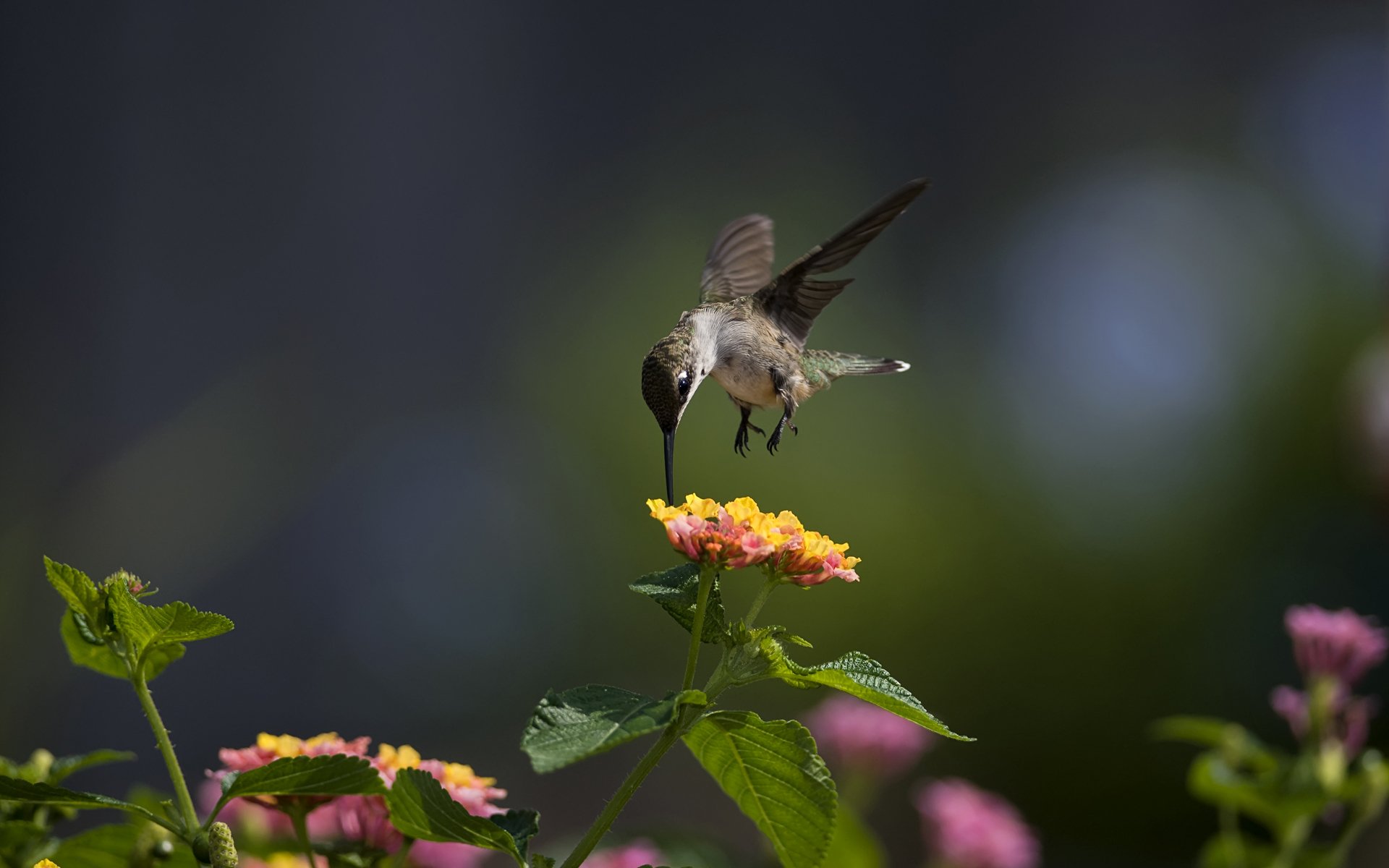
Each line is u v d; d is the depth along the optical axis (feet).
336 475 59.31
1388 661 37.99
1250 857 12.53
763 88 83.30
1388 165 51.55
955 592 40.78
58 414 58.75
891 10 84.58
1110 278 57.11
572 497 49.03
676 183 73.87
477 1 76.07
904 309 59.26
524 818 7.72
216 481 58.85
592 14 80.02
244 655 53.78
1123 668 40.16
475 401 64.34
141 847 7.47
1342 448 42.27
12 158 59.93
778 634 7.50
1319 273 49.78
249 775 7.06
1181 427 45.39
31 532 53.47
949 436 45.75
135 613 7.27
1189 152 72.38
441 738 47.75
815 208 61.87
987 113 82.69
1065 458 44.60
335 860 7.91
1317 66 75.61
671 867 11.21
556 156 77.77
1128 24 81.82
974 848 16.12
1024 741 39.88
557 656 47.39
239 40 67.10
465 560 52.06
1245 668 40.34
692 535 7.29
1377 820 33.35
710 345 14.12
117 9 63.05
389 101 72.64
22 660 44.73
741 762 7.46
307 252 68.28
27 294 59.31
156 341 62.59
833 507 42.27
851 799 17.44
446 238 72.64
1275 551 41.91
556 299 59.52
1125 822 39.32
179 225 64.75
